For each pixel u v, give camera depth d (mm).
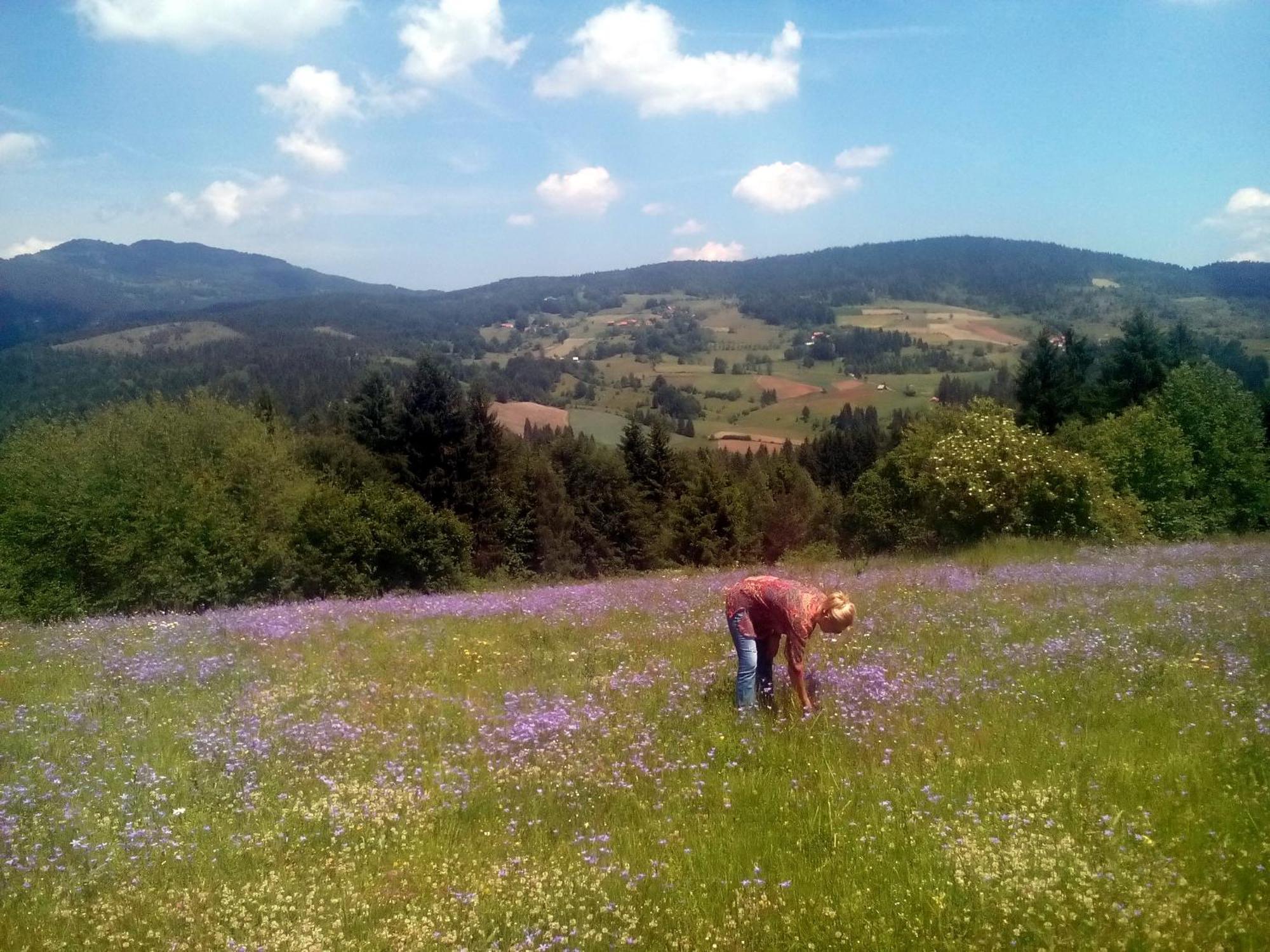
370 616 16000
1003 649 10188
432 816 6387
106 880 5559
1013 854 5035
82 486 25812
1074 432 36656
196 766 7543
